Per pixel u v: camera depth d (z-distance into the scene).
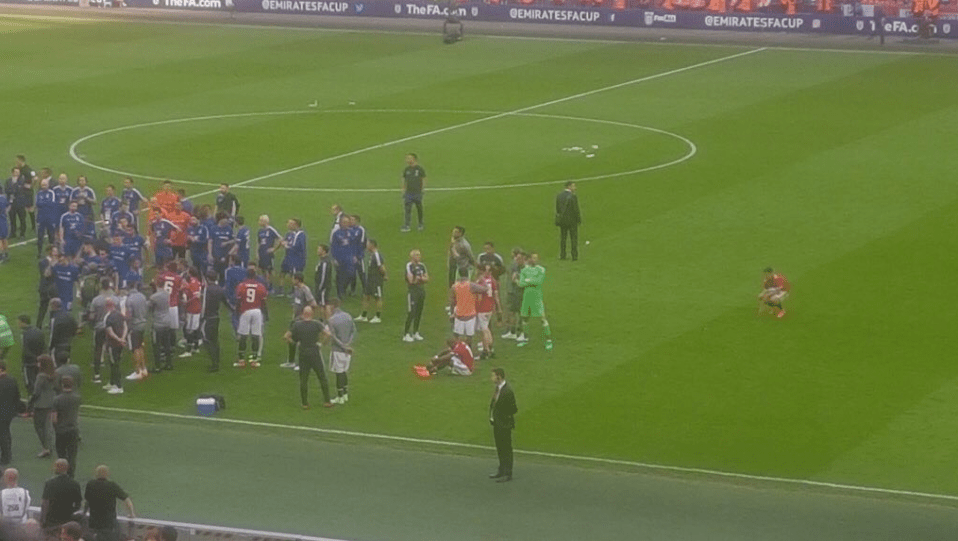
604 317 40.84
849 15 88.19
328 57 82.00
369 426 34.25
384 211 51.38
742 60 80.69
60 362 32.81
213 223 43.28
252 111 67.88
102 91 72.12
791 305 41.53
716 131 63.34
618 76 76.38
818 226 48.97
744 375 36.88
